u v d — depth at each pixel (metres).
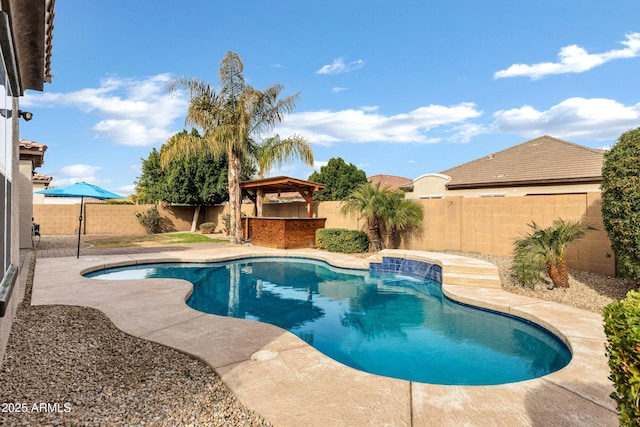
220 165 23.03
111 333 4.80
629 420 1.72
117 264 10.95
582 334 4.85
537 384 3.52
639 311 1.82
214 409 3.01
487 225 11.37
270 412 2.95
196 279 10.16
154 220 23.61
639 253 5.73
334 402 3.13
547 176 14.12
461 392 3.35
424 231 13.04
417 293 8.70
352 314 7.04
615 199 6.11
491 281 7.78
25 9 3.74
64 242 17.05
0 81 2.91
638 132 5.91
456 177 17.86
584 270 8.70
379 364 4.75
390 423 2.82
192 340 4.56
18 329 4.70
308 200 16.59
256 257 13.57
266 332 4.90
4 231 3.18
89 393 3.19
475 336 5.78
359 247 13.83
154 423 2.77
